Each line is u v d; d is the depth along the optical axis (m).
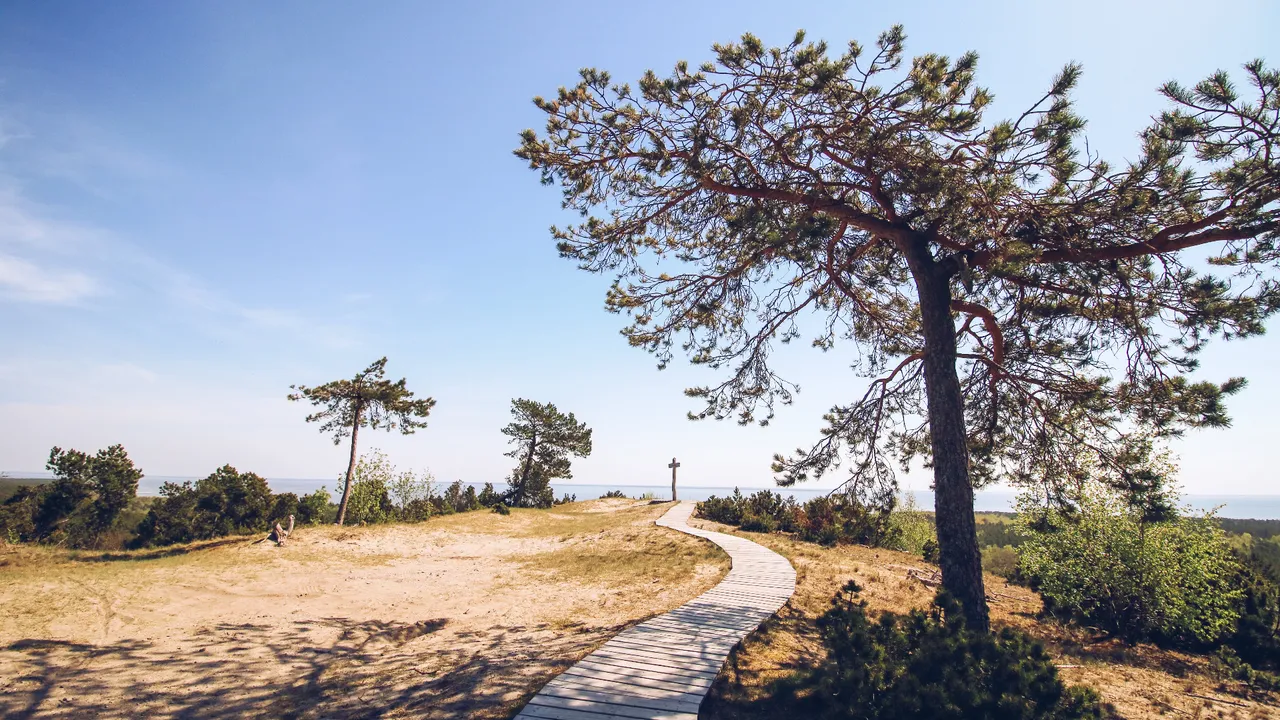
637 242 12.48
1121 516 12.87
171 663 8.89
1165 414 9.60
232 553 19.27
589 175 11.22
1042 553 13.98
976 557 9.23
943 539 9.41
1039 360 11.21
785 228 10.20
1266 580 13.80
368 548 21.48
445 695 7.42
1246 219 8.07
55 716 6.93
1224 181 8.07
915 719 5.73
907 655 6.71
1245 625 12.42
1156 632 12.91
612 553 20.03
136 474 29.61
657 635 9.33
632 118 10.58
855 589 9.65
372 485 30.14
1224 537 12.79
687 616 10.62
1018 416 11.91
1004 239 9.32
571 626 11.02
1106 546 13.13
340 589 15.43
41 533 26.70
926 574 18.23
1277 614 12.43
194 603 13.01
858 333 14.11
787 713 6.63
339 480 30.12
